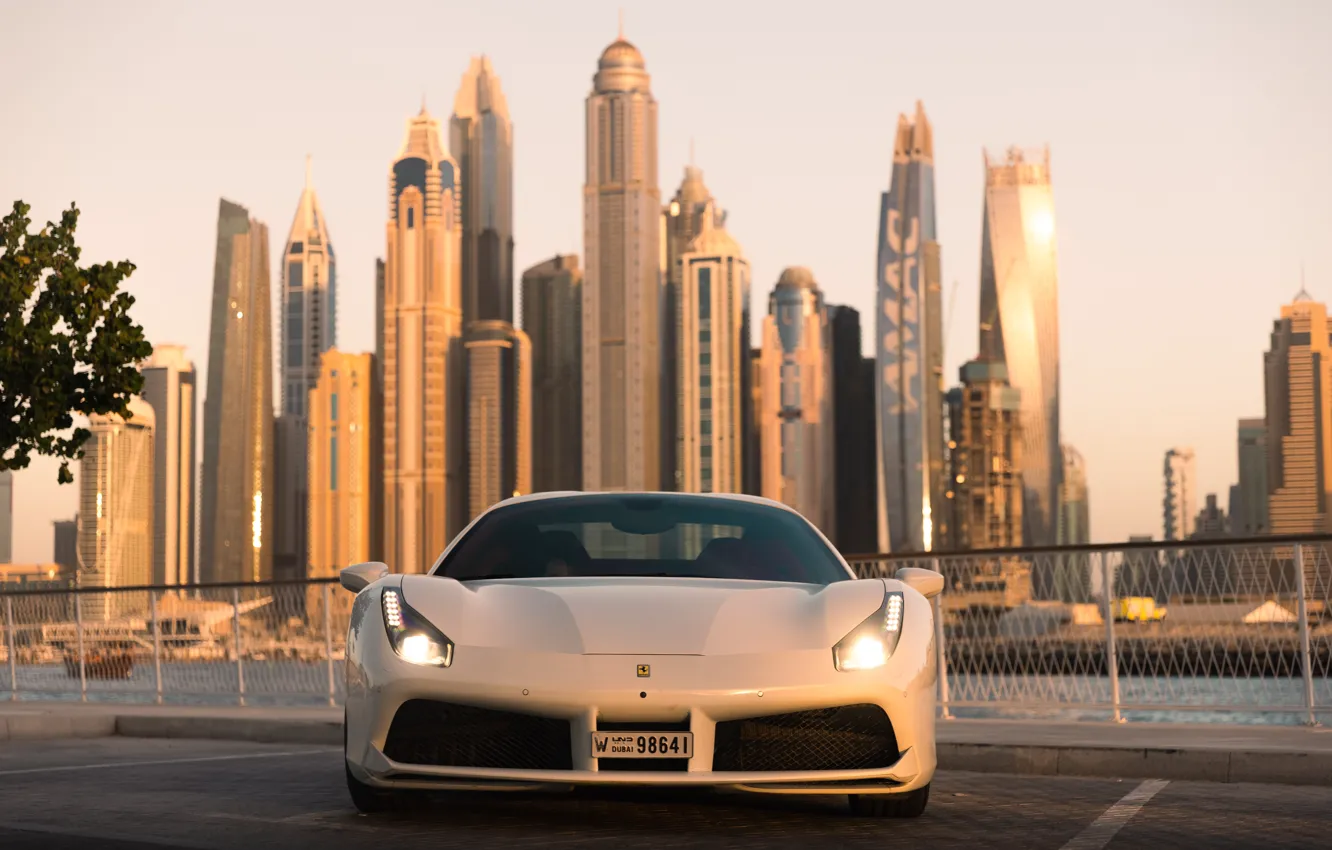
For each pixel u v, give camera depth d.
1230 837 5.15
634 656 4.70
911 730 4.89
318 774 7.48
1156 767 7.46
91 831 5.22
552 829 5.12
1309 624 8.26
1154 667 8.78
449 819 5.40
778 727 4.76
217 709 11.24
